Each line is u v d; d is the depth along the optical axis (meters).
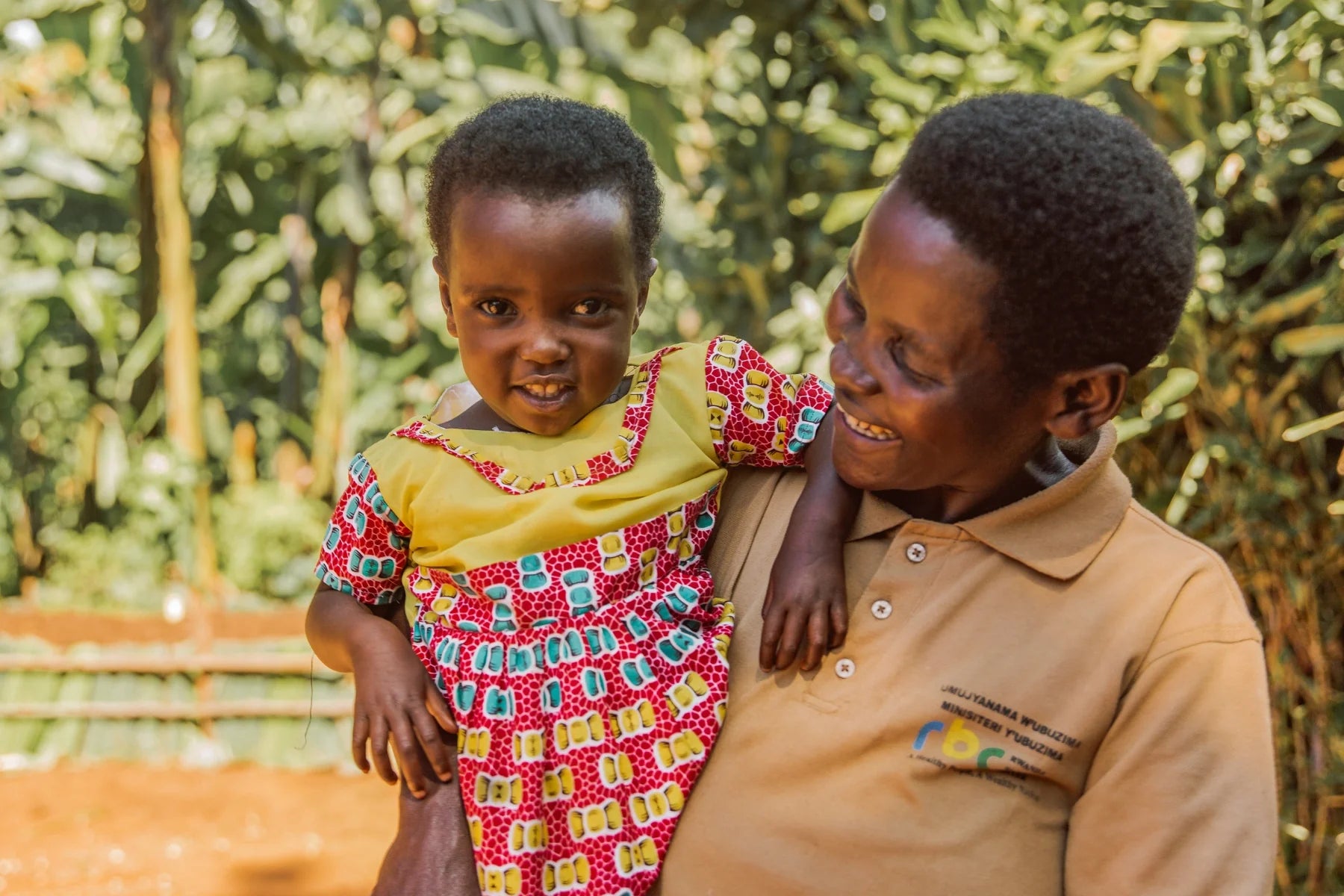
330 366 8.91
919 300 1.15
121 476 7.55
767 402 1.50
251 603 7.16
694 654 1.39
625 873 1.34
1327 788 2.53
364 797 5.56
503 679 1.38
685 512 1.44
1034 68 2.83
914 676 1.30
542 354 1.37
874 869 1.26
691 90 5.06
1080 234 1.11
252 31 7.51
